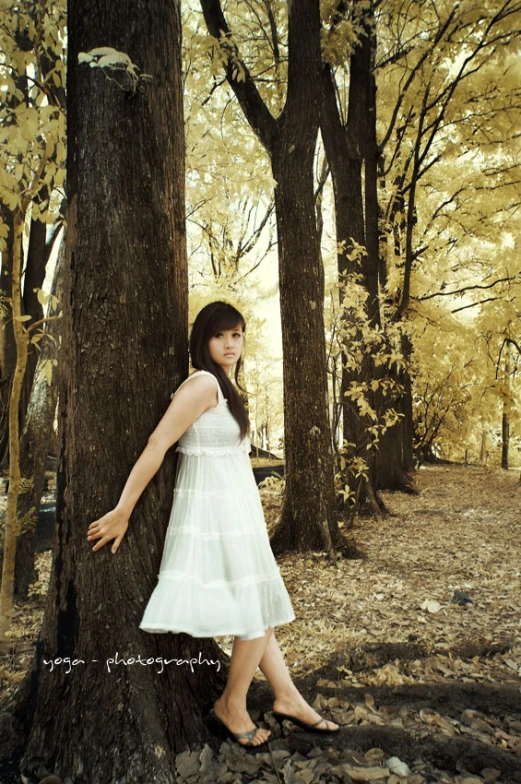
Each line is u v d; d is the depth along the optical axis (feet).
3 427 26.43
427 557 18.20
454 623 11.93
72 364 6.82
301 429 18.16
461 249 42.80
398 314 29.53
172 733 6.82
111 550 6.68
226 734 7.12
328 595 14.21
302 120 17.54
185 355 7.45
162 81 6.92
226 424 6.98
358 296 22.09
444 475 43.62
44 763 6.51
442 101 32.19
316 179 38.22
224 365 7.29
